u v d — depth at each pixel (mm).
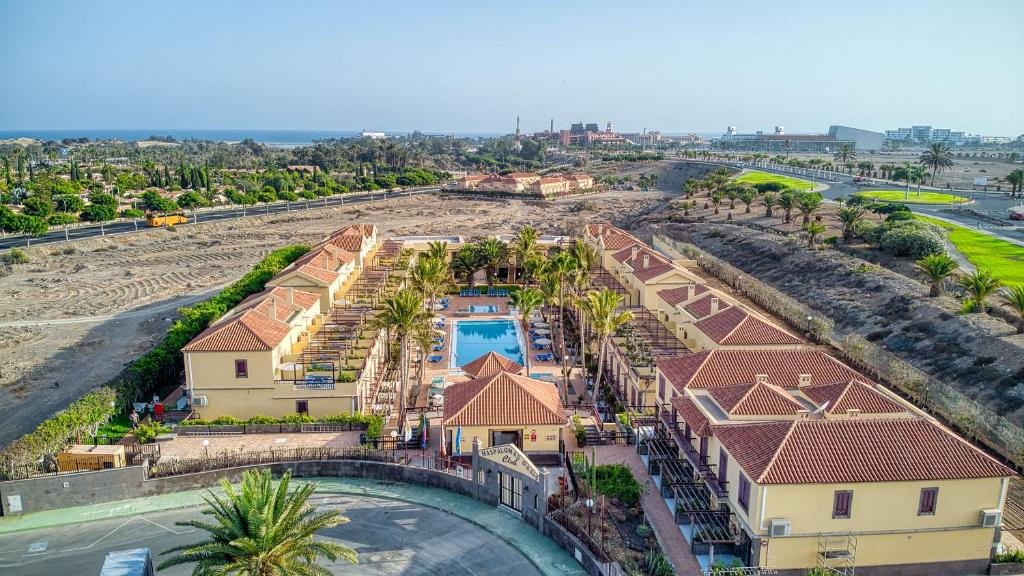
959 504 39031
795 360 55625
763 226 147125
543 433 54969
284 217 199625
